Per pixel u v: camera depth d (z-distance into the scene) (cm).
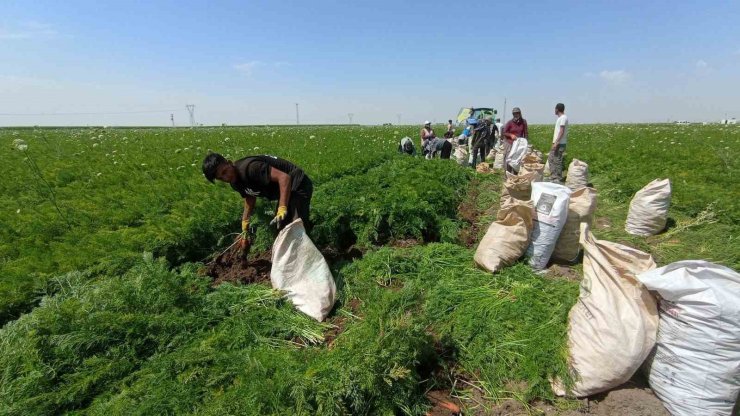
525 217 496
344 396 287
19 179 956
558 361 321
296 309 432
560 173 1180
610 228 728
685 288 276
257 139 2041
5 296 430
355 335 348
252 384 286
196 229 599
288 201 481
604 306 311
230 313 406
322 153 1448
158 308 375
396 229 667
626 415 295
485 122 1484
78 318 342
